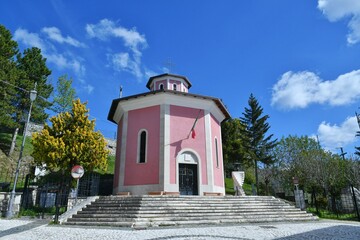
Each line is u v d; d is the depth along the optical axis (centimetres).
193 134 1917
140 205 1191
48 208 1568
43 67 3238
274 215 1330
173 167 1775
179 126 1895
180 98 1953
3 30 2969
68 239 773
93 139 1775
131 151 1905
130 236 816
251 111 4056
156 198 1288
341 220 1477
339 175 2612
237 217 1223
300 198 1700
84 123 1830
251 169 3969
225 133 3575
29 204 1628
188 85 2508
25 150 2917
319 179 2634
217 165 2069
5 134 3155
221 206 1317
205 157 1912
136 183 1795
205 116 2025
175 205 1241
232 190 3080
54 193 1800
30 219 1300
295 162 3181
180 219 1123
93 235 838
